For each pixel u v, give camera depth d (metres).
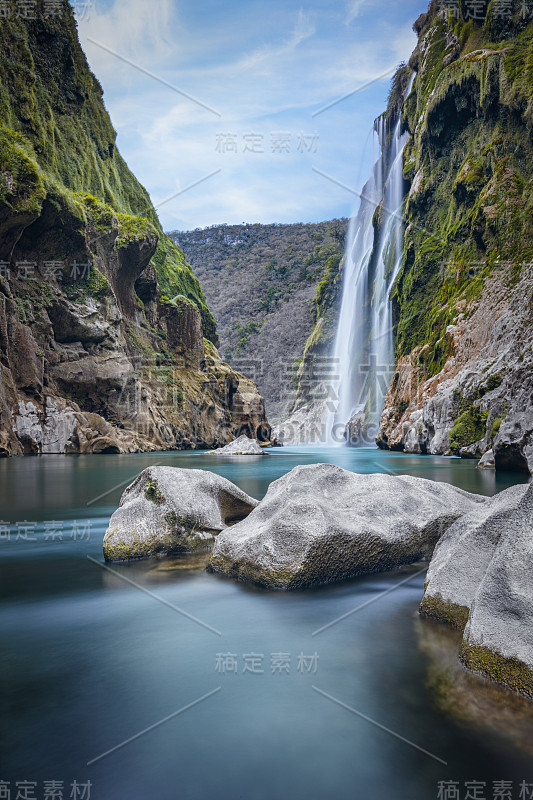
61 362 39.34
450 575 4.43
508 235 39.44
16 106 41.56
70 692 3.24
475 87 49.53
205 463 26.00
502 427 19.59
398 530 5.91
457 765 2.56
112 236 46.72
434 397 36.38
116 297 49.81
